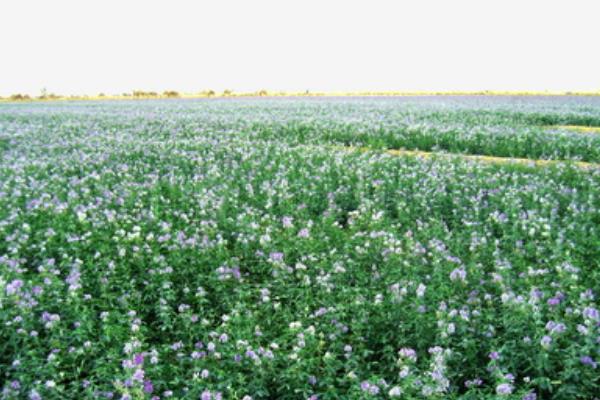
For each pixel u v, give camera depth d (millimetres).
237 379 5484
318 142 20891
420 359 5918
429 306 6457
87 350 6000
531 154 18391
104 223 10008
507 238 9320
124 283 7539
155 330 7047
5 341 6332
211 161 17000
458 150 18219
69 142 20641
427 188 12867
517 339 5730
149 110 40906
